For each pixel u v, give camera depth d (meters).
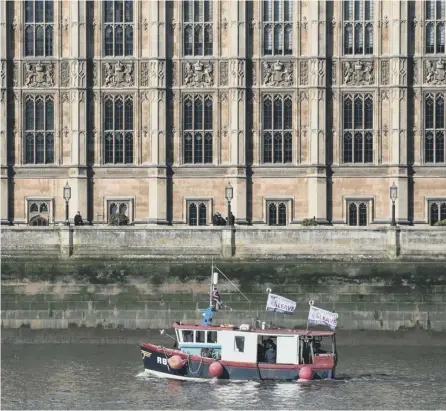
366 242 108.56
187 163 123.38
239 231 109.12
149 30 123.00
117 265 106.38
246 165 122.75
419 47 122.50
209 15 123.06
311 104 122.38
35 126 123.69
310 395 86.44
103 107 123.38
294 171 122.81
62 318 105.12
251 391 87.25
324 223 122.25
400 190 122.19
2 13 123.19
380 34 122.62
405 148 122.25
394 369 93.62
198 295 105.69
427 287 105.25
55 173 123.50
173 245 109.31
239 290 105.69
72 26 123.00
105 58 123.19
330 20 122.56
